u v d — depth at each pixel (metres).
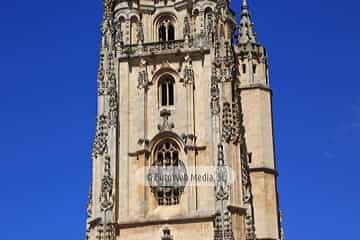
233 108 98.88
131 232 94.12
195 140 97.88
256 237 100.88
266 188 104.81
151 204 96.12
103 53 103.69
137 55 102.88
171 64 102.12
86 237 96.69
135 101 101.25
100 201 95.06
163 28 106.56
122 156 98.38
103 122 99.50
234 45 111.06
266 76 111.75
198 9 104.62
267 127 108.25
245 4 115.38
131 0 106.88
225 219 91.81
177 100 100.31
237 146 97.12
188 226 93.25
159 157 98.69
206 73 100.88
